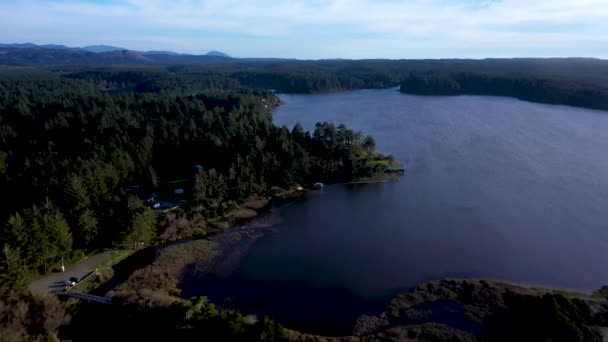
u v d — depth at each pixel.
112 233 71.31
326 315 54.84
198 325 47.47
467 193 97.25
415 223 82.25
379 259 68.50
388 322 53.25
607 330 48.91
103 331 49.16
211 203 87.44
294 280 62.75
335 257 69.44
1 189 81.44
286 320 53.72
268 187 101.19
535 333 47.34
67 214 69.06
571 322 46.91
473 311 54.06
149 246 73.75
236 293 59.53
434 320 52.88
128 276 63.97
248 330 45.84
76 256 65.62
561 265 65.75
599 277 62.38
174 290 59.62
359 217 86.00
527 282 61.09
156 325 49.00
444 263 66.94
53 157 100.50
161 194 92.81
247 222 84.44
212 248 72.62
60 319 48.50
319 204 94.00
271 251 71.69
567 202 90.38
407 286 60.88
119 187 88.12
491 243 73.19
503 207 88.62
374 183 106.94
